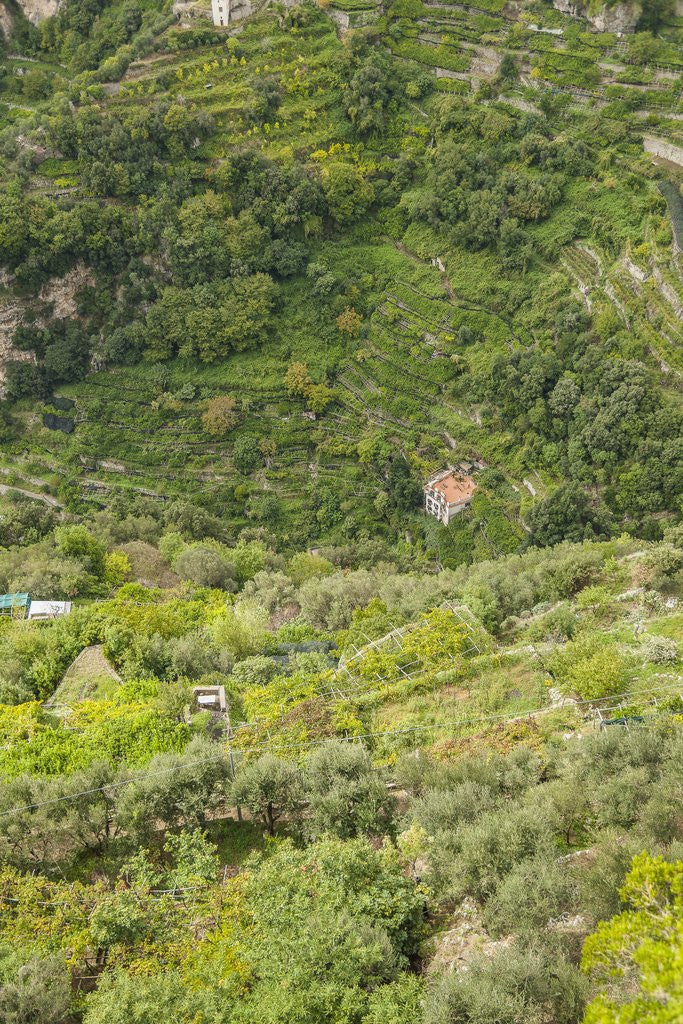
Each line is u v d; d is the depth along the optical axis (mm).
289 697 57656
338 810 43156
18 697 60375
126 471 122062
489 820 38250
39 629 70750
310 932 33875
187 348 123000
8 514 106375
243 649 70188
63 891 39625
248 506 117062
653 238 109000
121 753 50562
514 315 117312
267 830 46844
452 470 112375
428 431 117188
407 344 122062
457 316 119812
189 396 122688
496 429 113500
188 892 39656
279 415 122312
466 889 36625
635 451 100812
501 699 55406
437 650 60625
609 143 121875
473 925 35844
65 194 122188
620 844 34906
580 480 103625
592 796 39156
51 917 38344
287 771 45719
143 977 34938
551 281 114875
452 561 106438
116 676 63719
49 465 122750
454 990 30953
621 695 50375
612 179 116938
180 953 36781
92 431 123688
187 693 56781
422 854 39219
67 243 119500
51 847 43688
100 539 98188
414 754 47281
